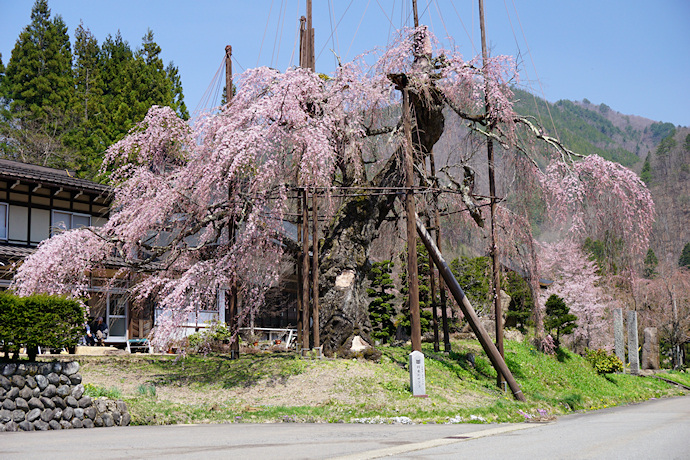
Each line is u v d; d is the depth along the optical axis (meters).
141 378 17.86
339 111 20.61
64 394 11.52
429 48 21.56
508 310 31.27
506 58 21.11
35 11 49.91
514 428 11.72
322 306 20.70
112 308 25.31
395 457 6.98
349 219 21.25
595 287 43.22
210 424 12.10
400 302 32.75
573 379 26.16
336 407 14.95
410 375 17.23
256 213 19.00
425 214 24.30
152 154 22.08
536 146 22.12
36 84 47.56
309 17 23.38
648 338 44.44
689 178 113.94
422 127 21.61
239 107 19.75
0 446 8.16
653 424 11.85
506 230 22.44
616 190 20.84
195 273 18.91
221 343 23.94
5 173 22.81
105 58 54.78
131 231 19.36
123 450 7.61
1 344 11.87
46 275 18.92
